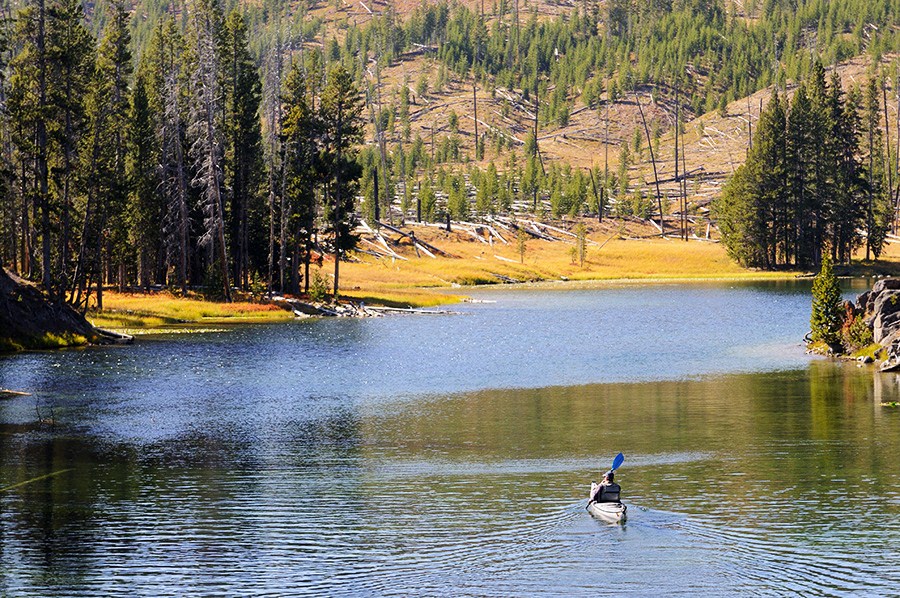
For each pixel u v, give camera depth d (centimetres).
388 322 17738
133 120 19900
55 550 4425
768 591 3747
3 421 7738
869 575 3919
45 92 15362
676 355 12194
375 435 7075
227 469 5984
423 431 7219
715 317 18138
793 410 7950
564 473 5744
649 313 19425
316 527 4700
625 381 9888
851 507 4888
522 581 3891
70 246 17538
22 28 15075
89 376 10375
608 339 14338
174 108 19688
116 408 8362
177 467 6056
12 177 15650
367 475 5769
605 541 4350
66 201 15288
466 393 9162
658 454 6275
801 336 14338
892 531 4462
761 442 6638
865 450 6312
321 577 4022
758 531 4484
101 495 5375
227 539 4534
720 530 4494
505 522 4694
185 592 3897
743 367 10912
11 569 4181
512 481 5553
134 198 19975
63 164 17238
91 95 17612
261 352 12706
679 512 4819
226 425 7538
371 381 10019
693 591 3762
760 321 17100
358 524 4731
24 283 13662
